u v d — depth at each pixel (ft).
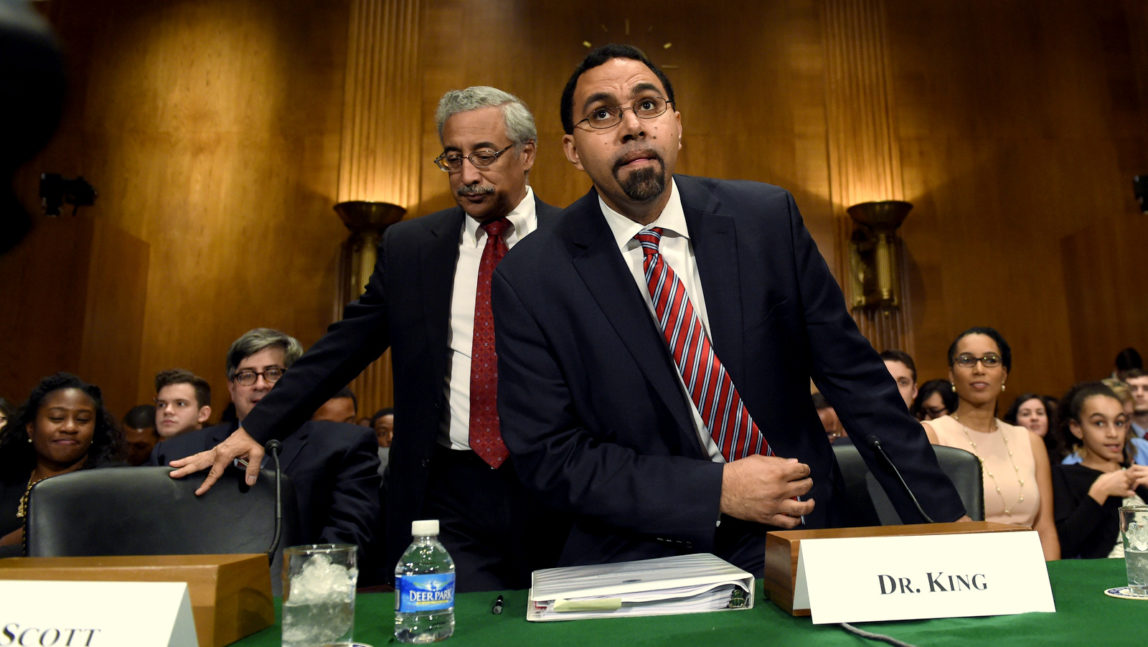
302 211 24.72
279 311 24.14
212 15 25.57
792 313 5.09
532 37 25.98
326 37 25.73
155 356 23.61
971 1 26.68
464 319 6.69
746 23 26.35
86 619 3.03
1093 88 26.25
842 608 3.30
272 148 24.99
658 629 3.29
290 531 5.30
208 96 25.09
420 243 6.91
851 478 6.22
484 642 3.18
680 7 26.35
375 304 6.98
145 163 24.52
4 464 10.48
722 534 4.88
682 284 5.02
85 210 23.93
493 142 6.59
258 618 3.58
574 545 4.83
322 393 6.57
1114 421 10.73
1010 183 25.70
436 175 24.85
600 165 4.84
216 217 24.49
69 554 4.83
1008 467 10.36
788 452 4.97
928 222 25.40
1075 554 9.65
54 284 20.36
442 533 6.53
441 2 26.04
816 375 5.20
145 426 16.40
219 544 5.12
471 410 6.46
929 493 4.58
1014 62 26.40
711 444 5.03
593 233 5.18
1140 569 3.76
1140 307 21.97
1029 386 24.58
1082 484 10.43
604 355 4.89
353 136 24.67
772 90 25.96
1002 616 3.37
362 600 4.17
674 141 4.91
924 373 24.48
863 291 24.32
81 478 5.02
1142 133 26.02
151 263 24.06
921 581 3.42
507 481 6.37
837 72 25.90
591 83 4.86
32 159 0.92
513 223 6.83
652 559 4.33
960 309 24.90
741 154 25.55
